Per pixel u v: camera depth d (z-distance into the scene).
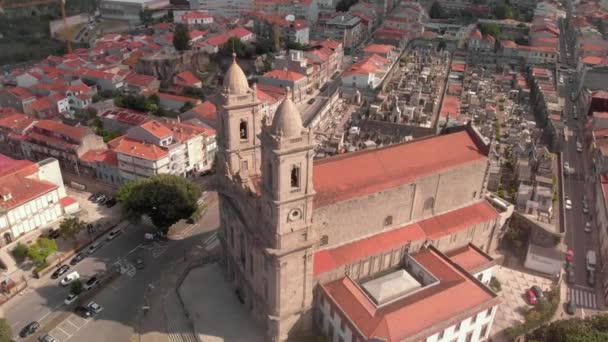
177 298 101.94
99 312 100.31
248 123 95.31
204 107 178.25
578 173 156.62
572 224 130.38
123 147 142.88
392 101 194.88
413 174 97.12
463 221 103.69
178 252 118.88
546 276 110.25
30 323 96.31
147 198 115.88
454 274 91.50
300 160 73.75
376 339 75.56
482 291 88.06
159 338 92.81
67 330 95.69
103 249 120.06
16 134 165.00
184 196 117.62
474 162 103.25
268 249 79.00
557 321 89.06
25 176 126.56
